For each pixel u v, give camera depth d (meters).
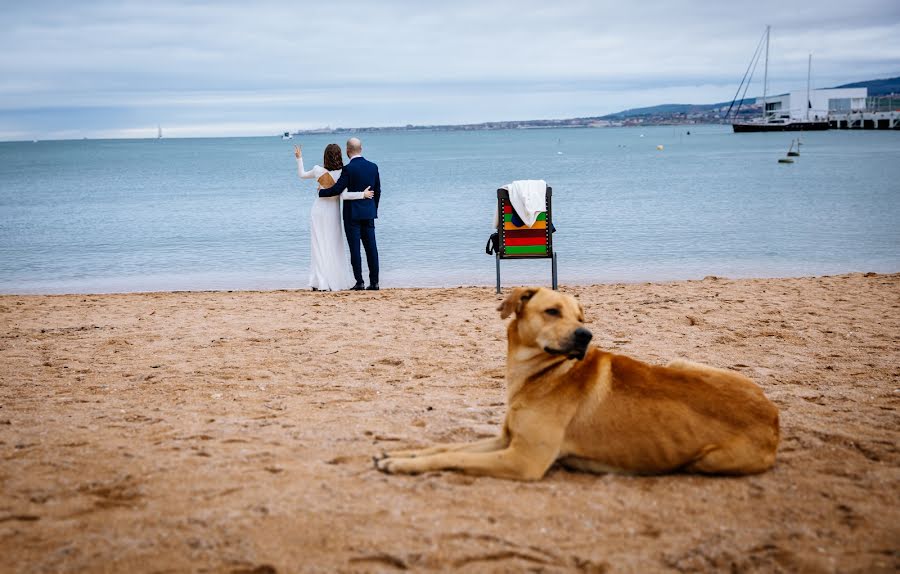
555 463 4.32
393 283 14.07
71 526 3.44
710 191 32.66
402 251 17.78
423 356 7.48
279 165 77.38
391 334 8.56
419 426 5.13
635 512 3.65
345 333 8.63
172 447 4.62
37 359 7.47
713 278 12.95
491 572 3.04
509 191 11.23
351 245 12.28
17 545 3.25
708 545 3.27
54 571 3.01
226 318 9.74
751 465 4.09
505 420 4.36
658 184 37.78
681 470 4.13
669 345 7.80
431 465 4.12
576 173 50.00
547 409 4.11
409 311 10.12
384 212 26.03
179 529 3.39
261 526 3.42
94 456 4.46
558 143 164.62
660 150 96.44
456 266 15.80
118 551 3.17
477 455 4.12
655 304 10.23
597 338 8.20
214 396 6.05
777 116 168.50
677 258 16.31
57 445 4.69
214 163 86.81
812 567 3.08
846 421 5.11
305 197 34.00
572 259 16.45
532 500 3.78
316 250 12.52
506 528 3.45
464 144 176.62
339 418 5.32
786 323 8.85
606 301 10.61
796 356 7.28
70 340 8.41
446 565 3.08
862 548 3.26
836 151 69.50
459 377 6.66
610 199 29.95
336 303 10.86
